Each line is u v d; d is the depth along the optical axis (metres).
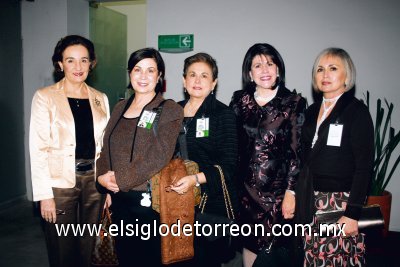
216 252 1.82
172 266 1.77
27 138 4.45
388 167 3.50
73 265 2.08
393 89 3.40
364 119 1.71
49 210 1.93
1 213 4.05
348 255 1.76
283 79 2.00
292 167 1.89
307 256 1.84
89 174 2.07
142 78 1.76
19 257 2.94
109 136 1.81
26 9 4.29
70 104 2.05
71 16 4.27
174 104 1.75
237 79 3.80
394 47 3.36
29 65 4.36
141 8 5.90
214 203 1.82
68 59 1.98
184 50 3.94
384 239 3.19
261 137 1.95
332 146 1.75
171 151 1.68
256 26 3.71
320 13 3.51
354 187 1.69
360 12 3.41
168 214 1.63
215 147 1.84
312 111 1.96
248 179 1.98
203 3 3.85
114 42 5.06
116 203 1.83
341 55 1.81
